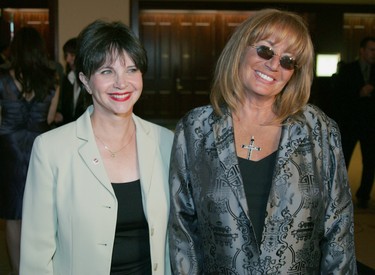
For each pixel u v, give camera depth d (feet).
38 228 5.31
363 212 16.88
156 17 43.78
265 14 5.21
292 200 4.93
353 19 42.24
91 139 5.41
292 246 4.92
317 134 5.24
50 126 11.20
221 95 5.50
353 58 42.75
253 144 5.24
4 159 10.46
